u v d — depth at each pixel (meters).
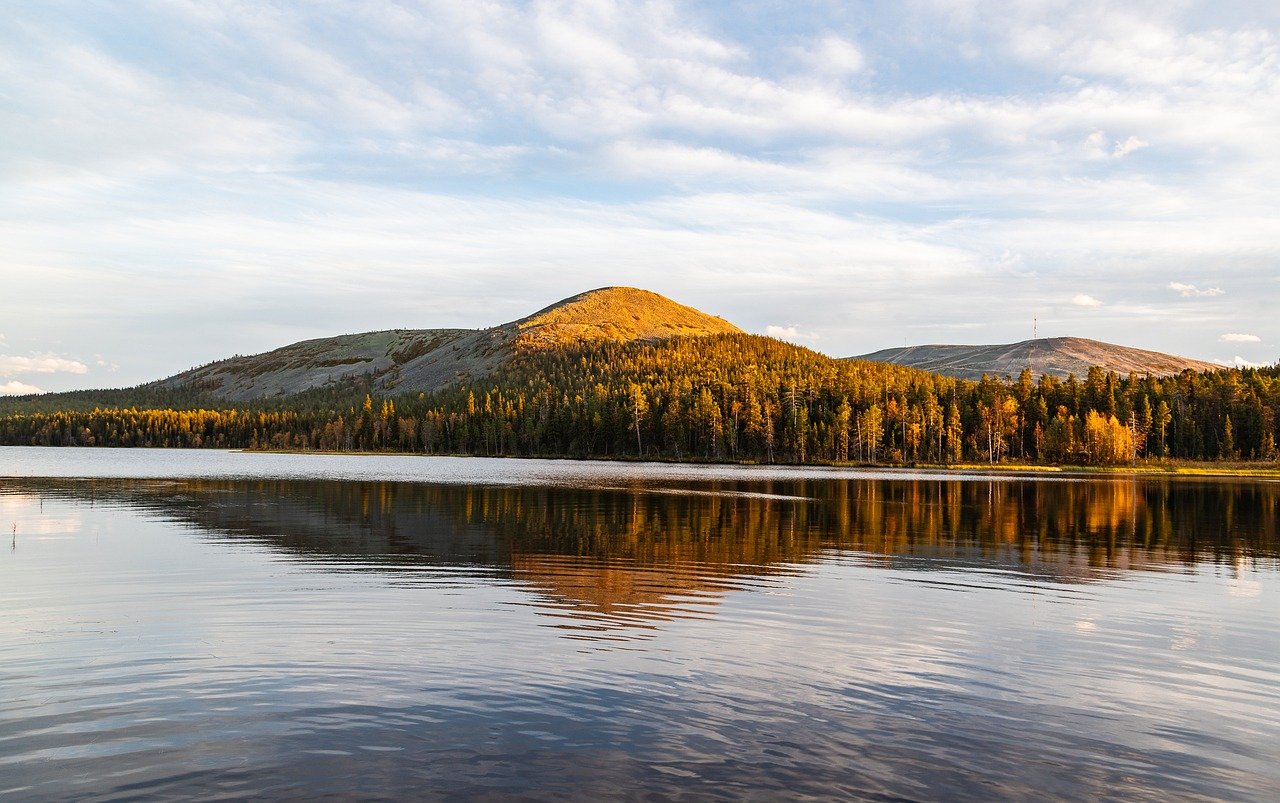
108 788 12.74
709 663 19.86
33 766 13.49
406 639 21.73
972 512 63.84
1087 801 12.92
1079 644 22.55
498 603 26.50
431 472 125.38
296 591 28.22
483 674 18.67
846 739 15.20
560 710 16.38
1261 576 34.56
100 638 21.61
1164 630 24.36
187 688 17.47
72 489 76.00
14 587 28.70
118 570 32.34
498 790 12.80
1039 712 16.94
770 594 28.83
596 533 46.12
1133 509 69.06
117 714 15.89
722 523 52.44
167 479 95.19
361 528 47.56
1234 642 23.03
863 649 21.53
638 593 28.61
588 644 21.45
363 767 13.59
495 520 52.47
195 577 30.89
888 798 12.83
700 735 15.20
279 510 57.94
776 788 13.05
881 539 45.56
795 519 55.84
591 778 13.28
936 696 17.81
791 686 18.20
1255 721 16.66
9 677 18.12
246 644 21.11
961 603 27.83
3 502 61.53
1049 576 33.91
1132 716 16.83
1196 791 13.39
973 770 13.97
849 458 198.62
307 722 15.58
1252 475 149.38
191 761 13.75
